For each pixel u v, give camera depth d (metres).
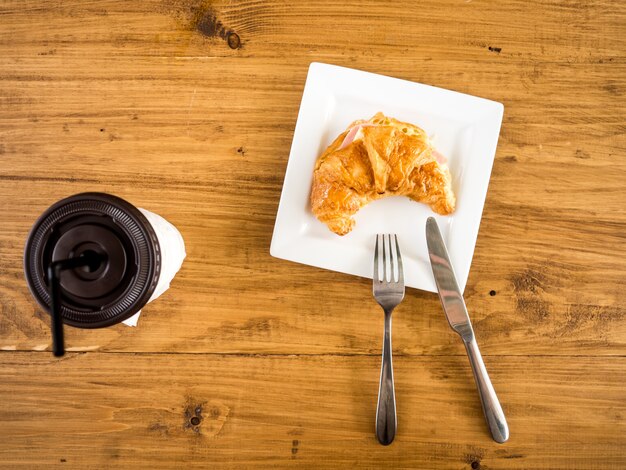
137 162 0.48
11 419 0.48
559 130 0.47
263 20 0.47
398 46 0.47
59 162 0.48
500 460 0.48
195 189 0.48
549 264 0.47
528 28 0.47
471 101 0.45
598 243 0.47
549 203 0.47
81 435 0.48
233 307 0.48
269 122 0.47
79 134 0.48
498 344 0.48
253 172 0.48
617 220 0.47
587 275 0.47
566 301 0.48
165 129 0.48
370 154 0.43
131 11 0.47
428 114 0.46
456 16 0.47
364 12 0.47
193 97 0.47
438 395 0.48
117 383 0.48
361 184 0.43
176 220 0.48
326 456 0.48
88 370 0.48
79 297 0.33
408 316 0.48
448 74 0.47
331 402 0.48
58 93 0.48
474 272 0.48
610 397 0.48
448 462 0.48
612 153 0.47
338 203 0.43
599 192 0.47
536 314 0.48
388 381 0.45
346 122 0.46
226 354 0.48
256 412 0.48
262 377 0.48
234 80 0.47
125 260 0.33
